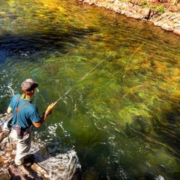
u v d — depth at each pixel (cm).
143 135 405
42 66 591
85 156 334
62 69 593
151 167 336
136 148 369
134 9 1351
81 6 1377
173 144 394
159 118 464
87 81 555
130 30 1059
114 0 1440
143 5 1359
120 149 360
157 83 606
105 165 324
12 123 257
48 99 459
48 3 1302
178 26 1163
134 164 336
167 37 1046
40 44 728
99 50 760
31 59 618
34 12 1077
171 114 485
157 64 725
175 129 438
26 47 687
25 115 241
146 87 577
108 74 610
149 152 365
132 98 518
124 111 464
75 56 685
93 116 430
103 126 408
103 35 920
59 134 369
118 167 325
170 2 1325
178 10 1283
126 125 423
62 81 534
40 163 301
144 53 799
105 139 377
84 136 375
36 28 865
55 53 683
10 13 991
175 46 930
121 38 922
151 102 515
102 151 349
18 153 272
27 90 236
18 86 485
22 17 968
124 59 722
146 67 691
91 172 307
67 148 342
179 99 545
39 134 360
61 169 299
